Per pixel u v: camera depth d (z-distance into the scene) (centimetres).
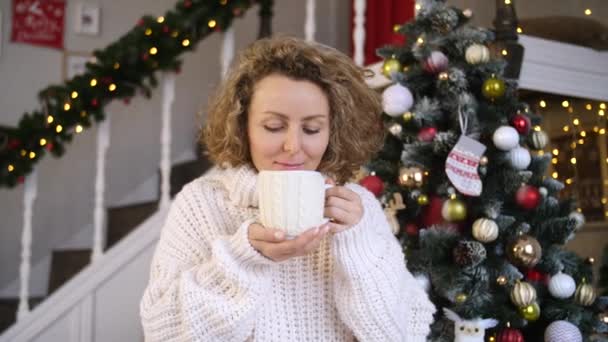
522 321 157
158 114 390
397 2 343
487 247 162
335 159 93
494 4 287
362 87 93
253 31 410
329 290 92
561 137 274
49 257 359
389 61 178
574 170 270
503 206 166
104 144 268
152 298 88
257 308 81
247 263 80
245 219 93
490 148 164
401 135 174
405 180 166
